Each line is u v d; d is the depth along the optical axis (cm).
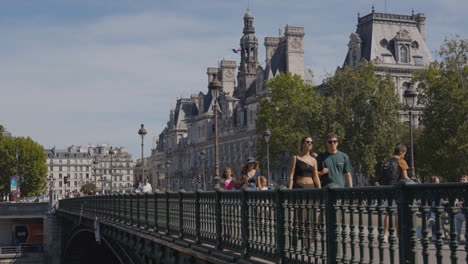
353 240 991
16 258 8138
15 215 8488
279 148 7744
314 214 1130
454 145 5897
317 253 1123
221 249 1666
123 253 3538
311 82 11006
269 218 1352
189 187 16025
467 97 5919
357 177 6819
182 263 1970
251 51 14012
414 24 9519
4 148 14788
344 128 6738
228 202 1609
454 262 755
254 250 1433
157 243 2334
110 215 3825
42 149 15362
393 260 873
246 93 13500
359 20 9588
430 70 6412
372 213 930
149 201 2600
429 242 805
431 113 6203
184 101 18738
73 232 6719
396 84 9100
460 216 1543
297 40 10919
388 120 6700
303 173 1468
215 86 3312
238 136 12712
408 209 834
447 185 759
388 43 9294
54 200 8494
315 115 7056
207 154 14888
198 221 1858
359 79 6862
